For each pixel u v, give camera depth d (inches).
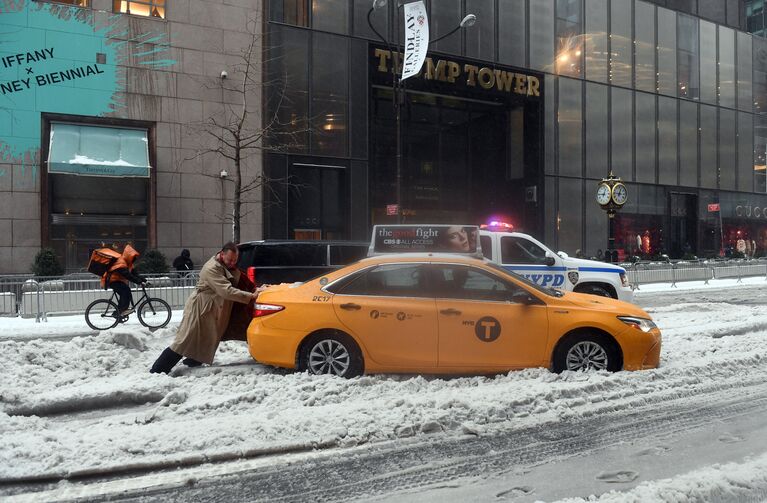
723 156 1497.3
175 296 588.4
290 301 265.0
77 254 785.6
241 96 876.6
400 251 383.6
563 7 1222.9
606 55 1284.4
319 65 950.4
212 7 858.8
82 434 190.1
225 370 280.8
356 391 235.9
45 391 247.8
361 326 257.4
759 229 1576.0
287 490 157.8
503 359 259.1
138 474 166.2
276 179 881.5
